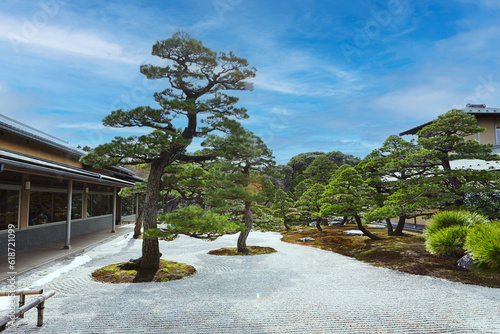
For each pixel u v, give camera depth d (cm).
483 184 1137
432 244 857
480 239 722
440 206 1191
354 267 860
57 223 1280
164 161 755
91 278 709
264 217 1305
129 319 461
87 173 1212
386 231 1684
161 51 721
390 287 638
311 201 1986
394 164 1240
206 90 809
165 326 436
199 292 607
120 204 2202
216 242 1425
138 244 1269
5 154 764
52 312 489
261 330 423
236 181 1054
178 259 977
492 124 1850
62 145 1257
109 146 656
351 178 1348
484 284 638
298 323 447
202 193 1026
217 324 443
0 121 888
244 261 954
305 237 1564
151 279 694
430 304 524
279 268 851
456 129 1130
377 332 416
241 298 567
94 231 1662
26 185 1041
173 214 716
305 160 3969
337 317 470
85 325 438
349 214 1284
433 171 1241
